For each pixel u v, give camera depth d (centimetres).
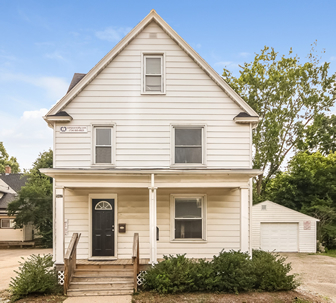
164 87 1095
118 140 1074
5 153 5425
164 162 1073
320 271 1275
